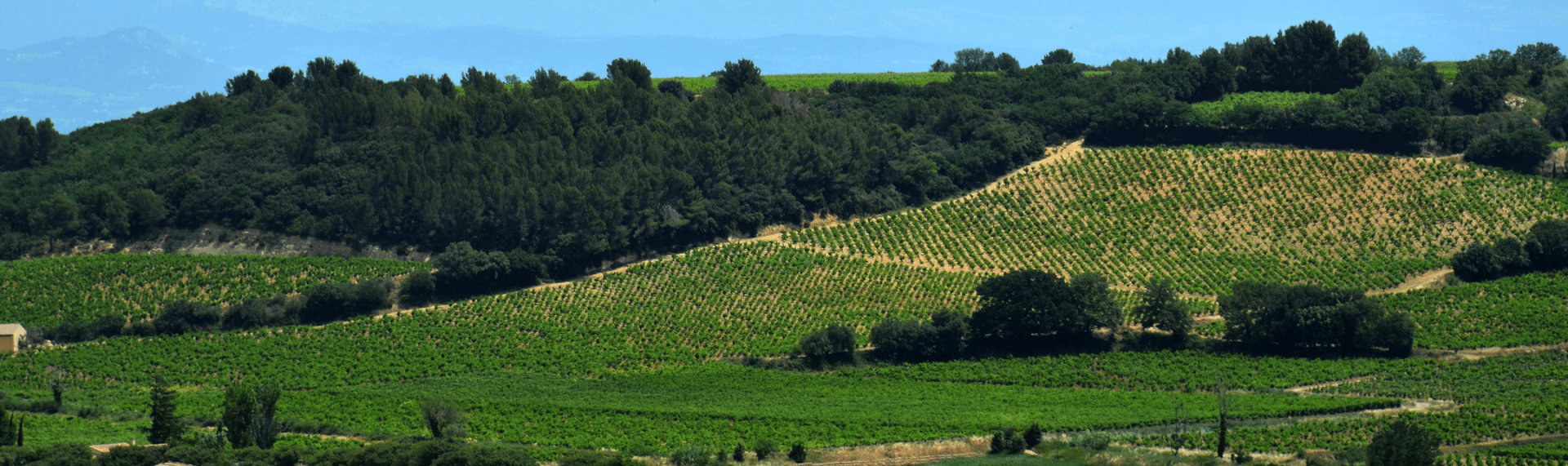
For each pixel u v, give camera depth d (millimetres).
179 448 173250
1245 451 195625
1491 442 199250
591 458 185125
